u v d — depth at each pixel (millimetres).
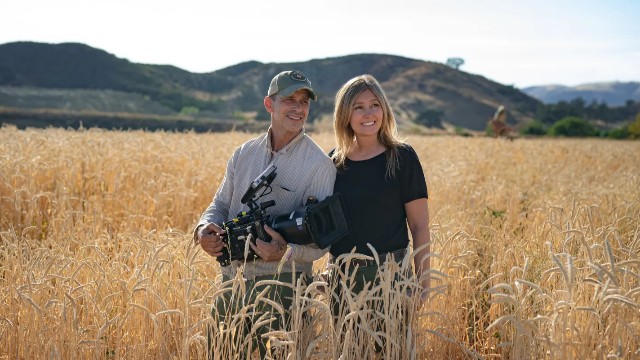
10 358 4555
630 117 195125
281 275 4414
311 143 4605
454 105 180125
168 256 5348
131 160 11312
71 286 4863
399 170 4578
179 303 4738
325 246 4199
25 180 9195
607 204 8508
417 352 4391
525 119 178500
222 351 4020
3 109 65000
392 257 4211
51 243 6715
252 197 4434
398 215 4625
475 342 4984
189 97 138875
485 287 5590
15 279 5270
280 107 4496
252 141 4805
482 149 23359
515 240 6355
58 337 4316
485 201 10688
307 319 4355
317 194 4547
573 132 102250
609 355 3740
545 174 15797
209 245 4488
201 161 12297
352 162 4695
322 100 110750
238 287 4449
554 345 3832
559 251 5879
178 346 4570
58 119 65312
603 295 3844
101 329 4164
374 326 4207
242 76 178875
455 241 6012
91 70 142875
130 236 6148
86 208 8891
